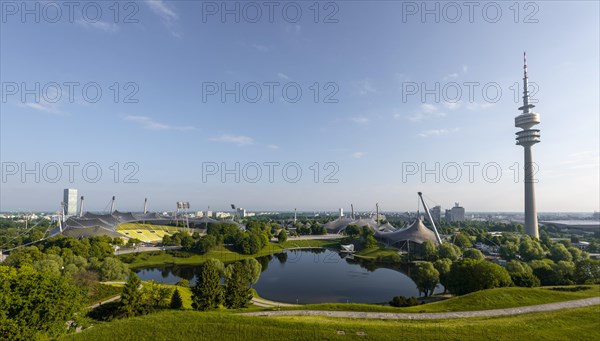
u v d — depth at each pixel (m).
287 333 48.12
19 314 41.38
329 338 46.84
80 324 50.28
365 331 49.22
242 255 190.38
